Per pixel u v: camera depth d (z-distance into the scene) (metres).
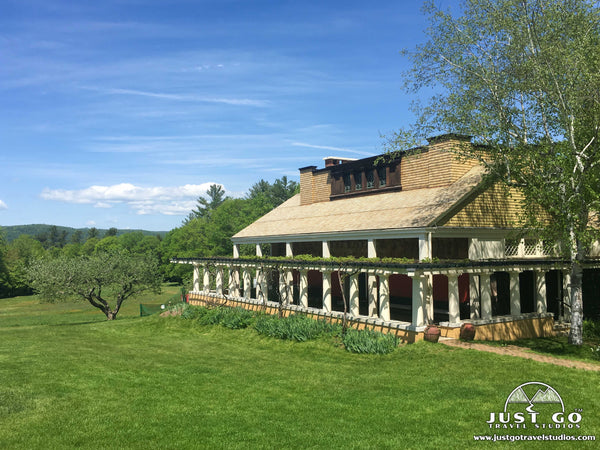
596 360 14.74
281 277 24.19
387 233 20.45
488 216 20.58
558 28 16.94
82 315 51.19
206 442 9.23
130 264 39.47
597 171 17.17
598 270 23.67
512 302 19.70
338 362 16.12
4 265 84.12
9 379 14.47
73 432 9.87
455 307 17.75
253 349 19.44
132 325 28.27
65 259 38.84
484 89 18.66
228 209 80.06
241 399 12.06
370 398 11.66
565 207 16.81
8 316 53.09
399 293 24.59
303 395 12.26
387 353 16.31
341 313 20.67
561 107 16.75
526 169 18.64
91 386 13.58
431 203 20.72
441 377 13.07
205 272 32.44
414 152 21.67
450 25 19.12
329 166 31.25
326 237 24.52
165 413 11.04
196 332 24.58
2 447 9.12
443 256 21.84
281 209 36.16
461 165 22.69
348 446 8.86
